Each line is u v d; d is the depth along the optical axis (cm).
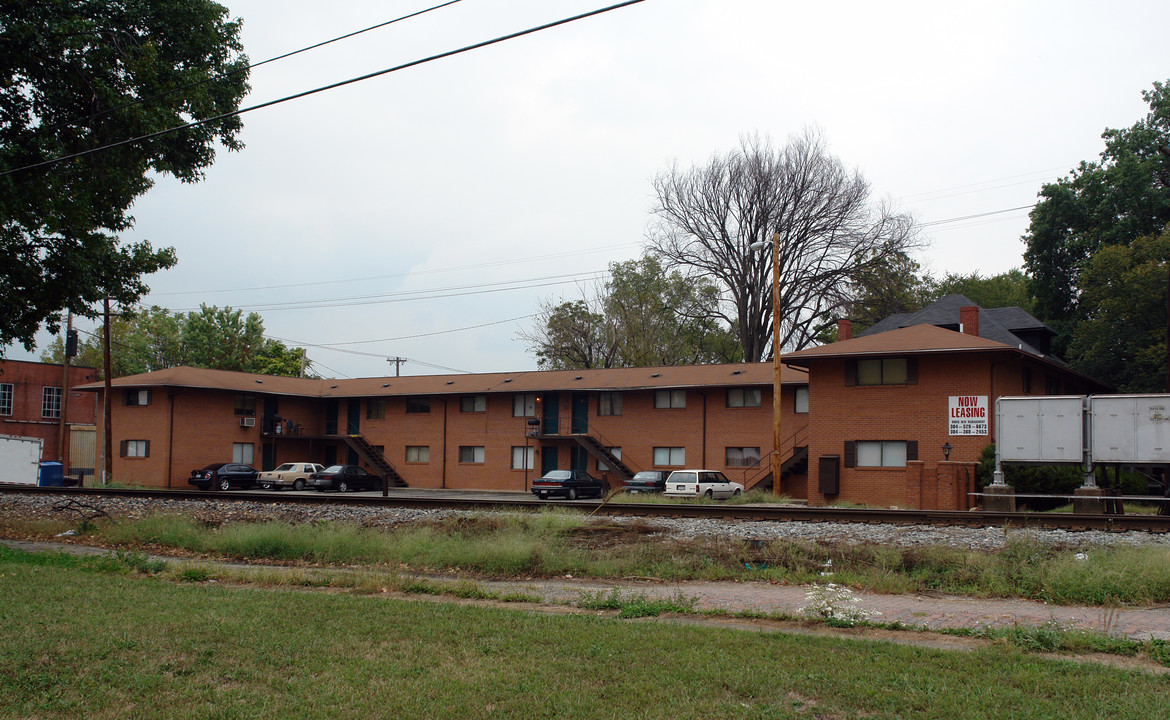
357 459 5362
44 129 2402
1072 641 811
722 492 3656
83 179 2505
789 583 1253
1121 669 720
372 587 1213
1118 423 2239
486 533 1733
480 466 4872
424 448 5094
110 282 2786
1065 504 2706
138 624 891
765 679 684
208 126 2720
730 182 5494
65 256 2595
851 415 3291
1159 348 4038
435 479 5012
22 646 787
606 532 1744
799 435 3991
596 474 4516
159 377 4819
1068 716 589
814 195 5397
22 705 624
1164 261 4234
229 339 7738
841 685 665
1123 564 1164
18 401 5331
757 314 5497
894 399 3212
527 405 4747
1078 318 5206
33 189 2352
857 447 3278
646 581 1308
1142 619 955
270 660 754
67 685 672
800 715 601
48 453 5431
